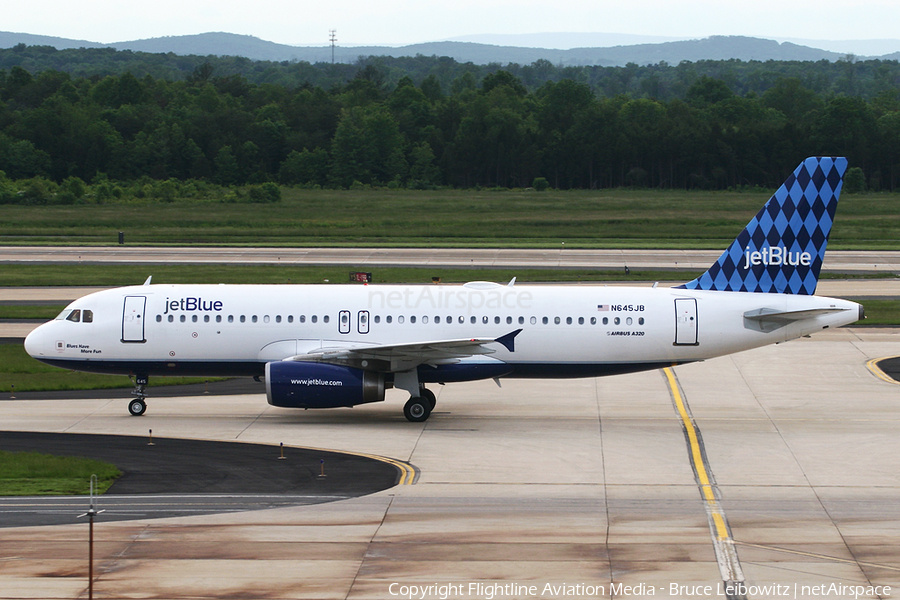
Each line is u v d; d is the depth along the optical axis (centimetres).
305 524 9769
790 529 9688
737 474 11794
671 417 15038
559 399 16388
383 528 9650
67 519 9900
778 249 14988
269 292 15175
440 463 12225
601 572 8512
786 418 14938
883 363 19275
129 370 15062
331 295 15112
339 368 14200
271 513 10131
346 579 8331
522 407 15762
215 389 17288
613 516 10075
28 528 9606
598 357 14975
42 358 15025
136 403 15075
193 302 15012
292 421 14675
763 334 14950
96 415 15038
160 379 17950
